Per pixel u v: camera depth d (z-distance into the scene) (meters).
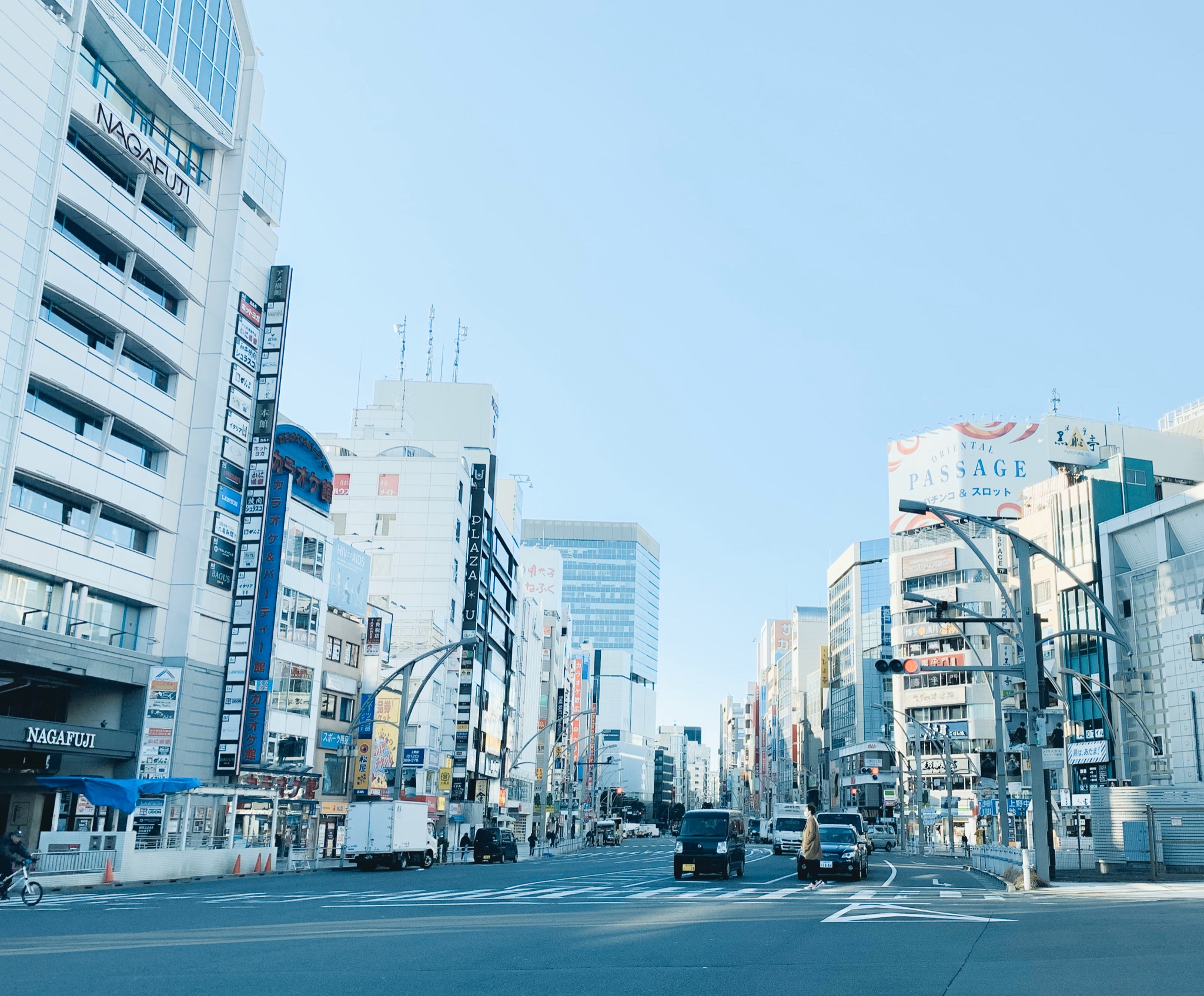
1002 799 40.41
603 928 16.84
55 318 39.41
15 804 39.12
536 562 158.12
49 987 10.15
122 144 41.75
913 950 13.63
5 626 35.44
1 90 35.53
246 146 50.06
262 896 26.62
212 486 46.69
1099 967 11.53
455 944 14.34
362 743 63.06
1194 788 41.66
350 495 83.88
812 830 29.20
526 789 119.44
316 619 54.94
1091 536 76.44
